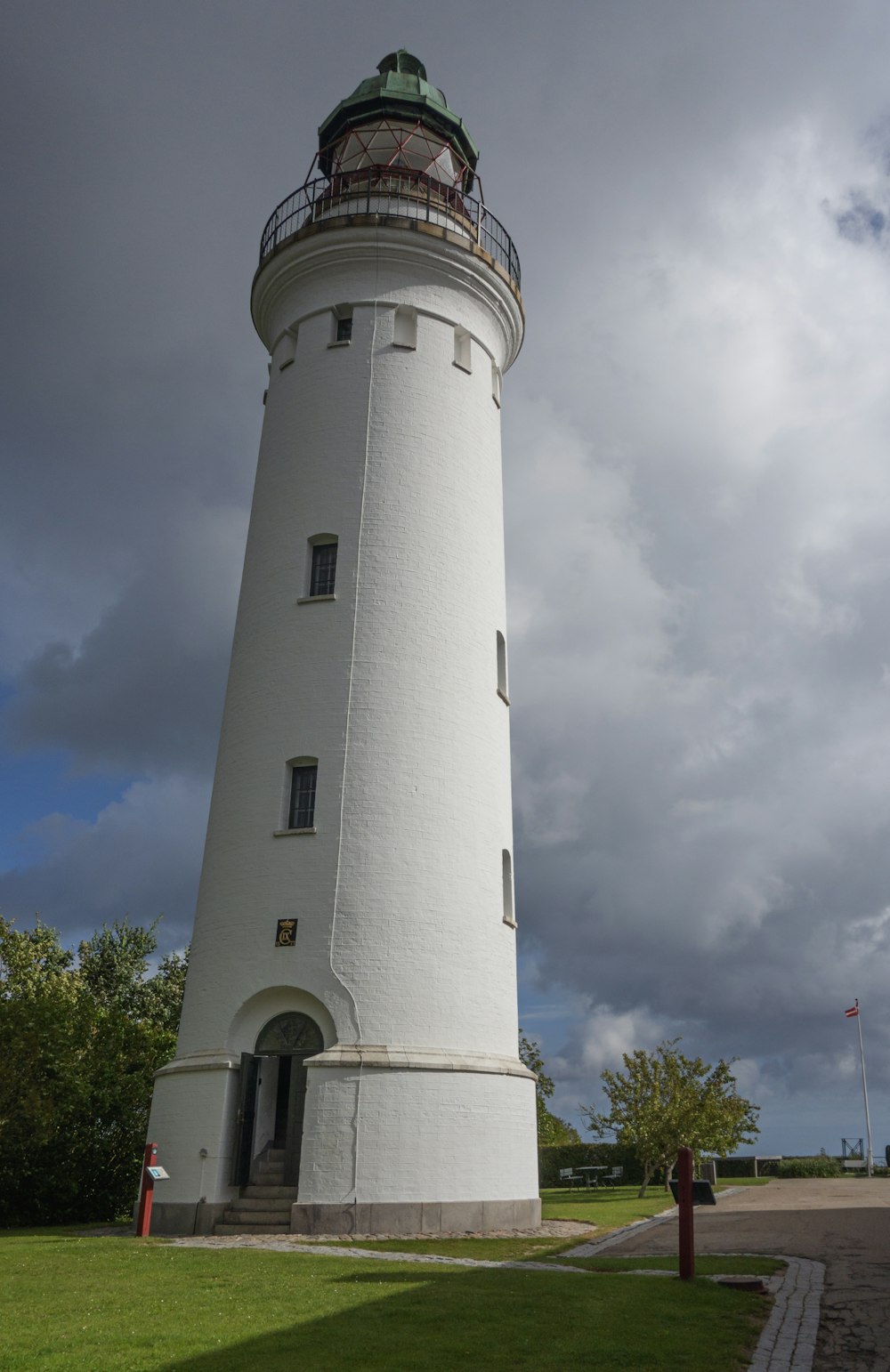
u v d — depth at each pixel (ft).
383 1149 70.28
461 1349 34.14
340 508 88.17
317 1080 71.31
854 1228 65.10
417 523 87.97
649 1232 69.31
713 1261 52.39
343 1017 73.51
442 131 107.76
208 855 83.71
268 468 94.12
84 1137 97.30
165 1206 73.41
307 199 100.53
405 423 90.89
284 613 86.28
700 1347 34.53
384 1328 37.11
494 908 81.76
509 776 89.71
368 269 95.30
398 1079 71.87
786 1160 161.07
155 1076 79.97
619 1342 35.06
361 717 81.30
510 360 107.24
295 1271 50.14
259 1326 37.50
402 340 93.91
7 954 114.32
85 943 158.51
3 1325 37.93
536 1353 33.68
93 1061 99.71
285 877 77.82
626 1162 159.74
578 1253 58.70
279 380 97.25
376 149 105.19
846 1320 38.22
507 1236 68.74
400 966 75.31
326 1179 69.56
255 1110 75.05
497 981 79.97
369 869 77.20
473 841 81.51
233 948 77.82
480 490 93.09
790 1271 48.24
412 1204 69.56
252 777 82.38
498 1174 73.41
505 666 92.07
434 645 84.94
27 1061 90.94
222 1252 58.39
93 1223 96.63
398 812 79.10
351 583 85.51
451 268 95.86
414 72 112.47
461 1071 73.72
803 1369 32.50
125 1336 36.01
